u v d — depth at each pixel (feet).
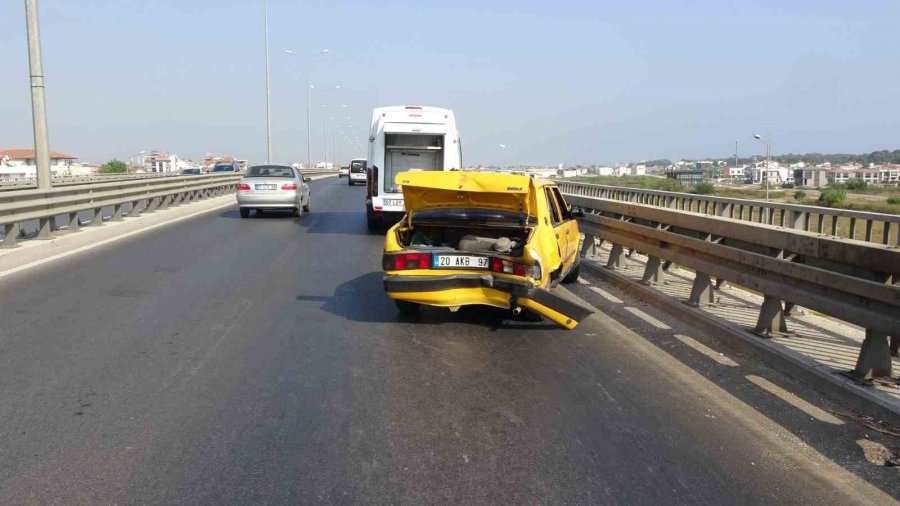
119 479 14.03
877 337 18.70
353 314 29.01
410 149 60.18
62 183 111.86
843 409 17.98
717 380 20.30
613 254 38.29
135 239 53.78
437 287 25.54
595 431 16.60
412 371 21.27
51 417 17.30
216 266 41.06
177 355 22.74
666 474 14.39
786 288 21.99
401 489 13.69
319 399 18.71
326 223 70.13
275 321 27.61
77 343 24.04
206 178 93.86
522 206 27.30
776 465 14.83
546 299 24.44
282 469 14.51
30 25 49.98
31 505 12.99
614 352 23.30
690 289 31.76
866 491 13.76
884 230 29.07
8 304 30.09
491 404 18.39
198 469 14.49
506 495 13.47
